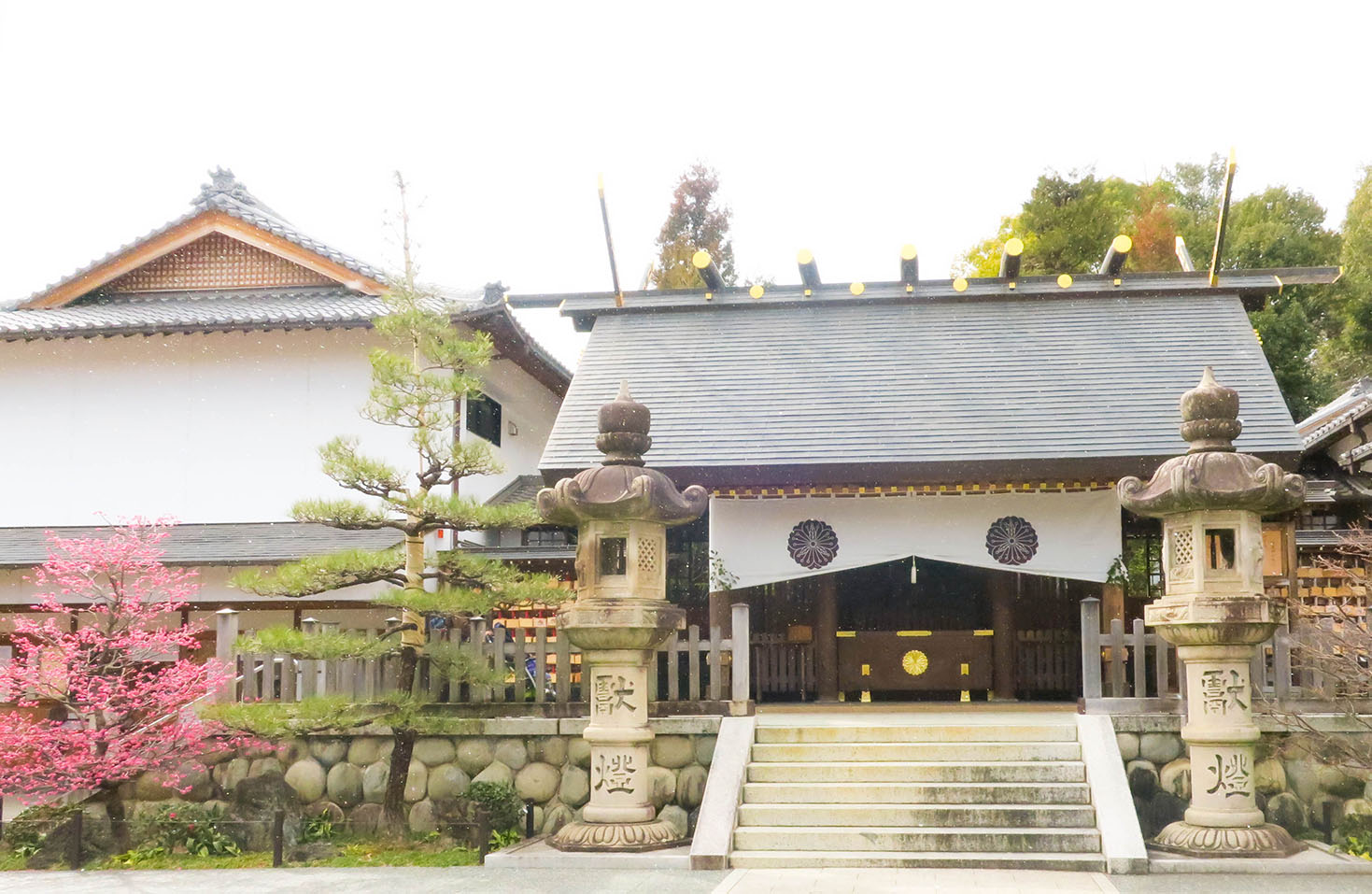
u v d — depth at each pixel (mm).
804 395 14766
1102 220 32125
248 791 11617
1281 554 15398
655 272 29922
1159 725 10609
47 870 10570
